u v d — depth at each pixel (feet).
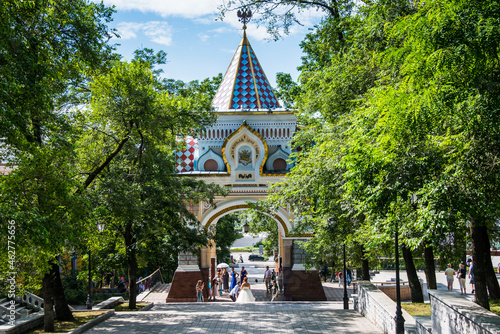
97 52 59.67
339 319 61.31
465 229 55.52
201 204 108.17
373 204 40.22
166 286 131.64
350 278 135.03
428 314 54.49
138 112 69.31
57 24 53.31
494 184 35.94
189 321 60.90
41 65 43.98
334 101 63.05
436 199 34.83
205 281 108.17
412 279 66.44
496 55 32.01
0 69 38.27
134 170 78.69
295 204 80.59
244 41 118.62
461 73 33.32
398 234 46.19
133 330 54.75
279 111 108.68
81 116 70.13
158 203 76.89
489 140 34.73
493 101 32.63
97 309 79.97
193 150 112.57
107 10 62.59
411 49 35.53
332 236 73.87
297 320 60.59
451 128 38.81
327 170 62.08
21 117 42.55
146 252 85.46
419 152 38.70
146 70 75.10
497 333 28.48
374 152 38.68
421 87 34.30
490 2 31.78
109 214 66.74
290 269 107.86
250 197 107.45
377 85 51.83
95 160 72.84
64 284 102.22
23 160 44.93
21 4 45.65
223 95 115.14
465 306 35.73
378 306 54.95
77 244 59.41
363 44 57.72
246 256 268.41
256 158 107.55
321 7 74.43
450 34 32.17
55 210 47.37
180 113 79.20
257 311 70.18
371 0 56.39
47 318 57.77
